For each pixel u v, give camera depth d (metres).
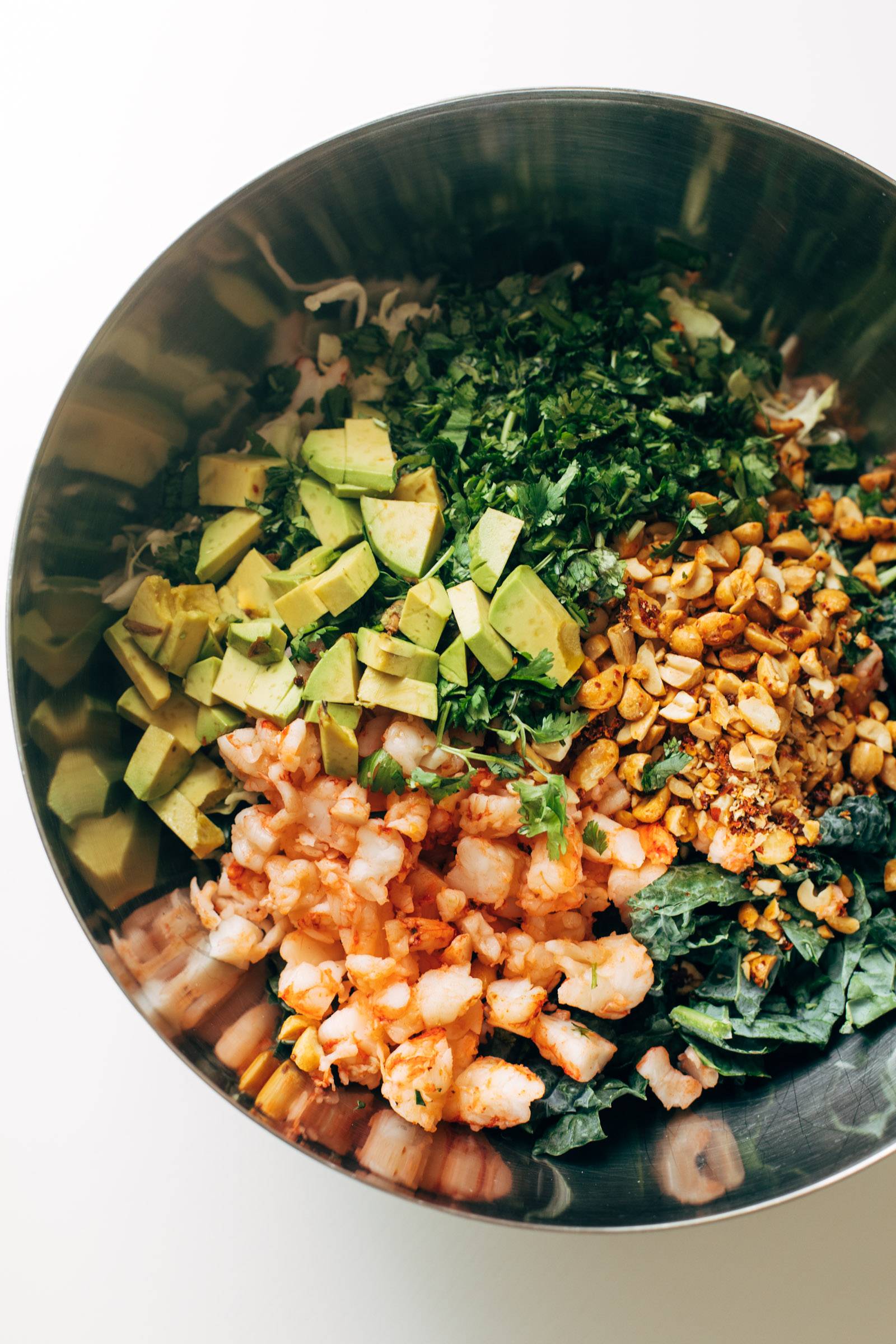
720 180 0.30
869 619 0.33
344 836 0.29
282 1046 0.30
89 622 0.30
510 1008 0.29
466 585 0.29
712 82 0.33
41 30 0.34
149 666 0.31
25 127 0.34
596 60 0.33
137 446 0.31
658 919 0.30
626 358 0.32
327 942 0.31
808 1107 0.30
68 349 0.34
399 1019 0.28
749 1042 0.30
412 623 0.29
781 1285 0.32
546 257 0.33
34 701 0.28
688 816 0.30
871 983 0.30
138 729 0.32
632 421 0.31
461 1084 0.29
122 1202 0.33
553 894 0.29
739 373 0.34
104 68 0.34
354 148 0.28
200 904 0.31
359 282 0.32
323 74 0.34
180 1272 0.33
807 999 0.31
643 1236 0.32
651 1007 0.31
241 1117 0.33
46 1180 0.33
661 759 0.30
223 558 0.31
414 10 0.34
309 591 0.30
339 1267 0.32
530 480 0.30
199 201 0.34
